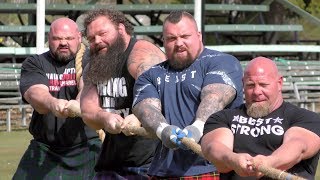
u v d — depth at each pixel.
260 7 57.00
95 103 17.17
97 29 16.72
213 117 13.48
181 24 14.97
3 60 51.47
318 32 61.22
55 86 20.42
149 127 14.68
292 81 46.75
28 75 20.42
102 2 57.56
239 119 13.30
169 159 15.23
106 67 16.80
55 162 20.64
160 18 60.16
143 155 17.22
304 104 45.94
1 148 35.81
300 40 58.88
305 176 12.77
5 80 43.69
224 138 13.12
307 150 12.64
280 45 52.53
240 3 59.69
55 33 20.28
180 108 15.06
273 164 12.07
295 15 61.41
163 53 16.73
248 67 13.16
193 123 14.37
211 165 15.10
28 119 43.31
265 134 13.03
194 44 15.05
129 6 54.88
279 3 60.91
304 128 12.87
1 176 28.41
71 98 20.38
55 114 19.30
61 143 20.52
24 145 36.78
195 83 14.96
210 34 56.22
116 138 17.17
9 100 42.12
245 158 12.01
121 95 16.91
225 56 15.13
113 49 16.75
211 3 59.16
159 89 15.28
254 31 56.12
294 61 49.34
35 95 19.83
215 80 14.73
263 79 12.98
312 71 47.62
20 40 54.53
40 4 43.06
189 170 15.08
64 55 20.23
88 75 17.09
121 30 16.81
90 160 20.44
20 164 20.94
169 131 14.06
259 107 13.08
